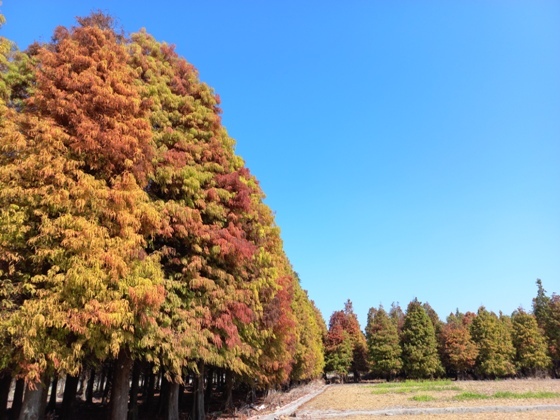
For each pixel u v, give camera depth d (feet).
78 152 39.19
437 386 177.78
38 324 34.06
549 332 254.68
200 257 51.98
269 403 114.83
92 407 102.06
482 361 244.01
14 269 36.73
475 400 110.63
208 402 114.73
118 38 57.72
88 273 35.68
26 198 36.86
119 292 38.09
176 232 51.16
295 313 143.33
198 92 63.26
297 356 147.64
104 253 37.06
